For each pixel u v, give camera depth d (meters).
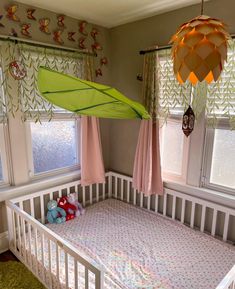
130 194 2.83
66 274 1.46
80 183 2.66
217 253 1.86
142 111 0.80
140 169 2.45
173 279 1.61
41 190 2.35
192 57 0.81
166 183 2.42
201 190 2.18
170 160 2.44
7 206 2.07
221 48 0.81
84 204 2.74
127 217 2.45
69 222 2.35
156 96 2.27
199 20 0.85
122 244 1.99
